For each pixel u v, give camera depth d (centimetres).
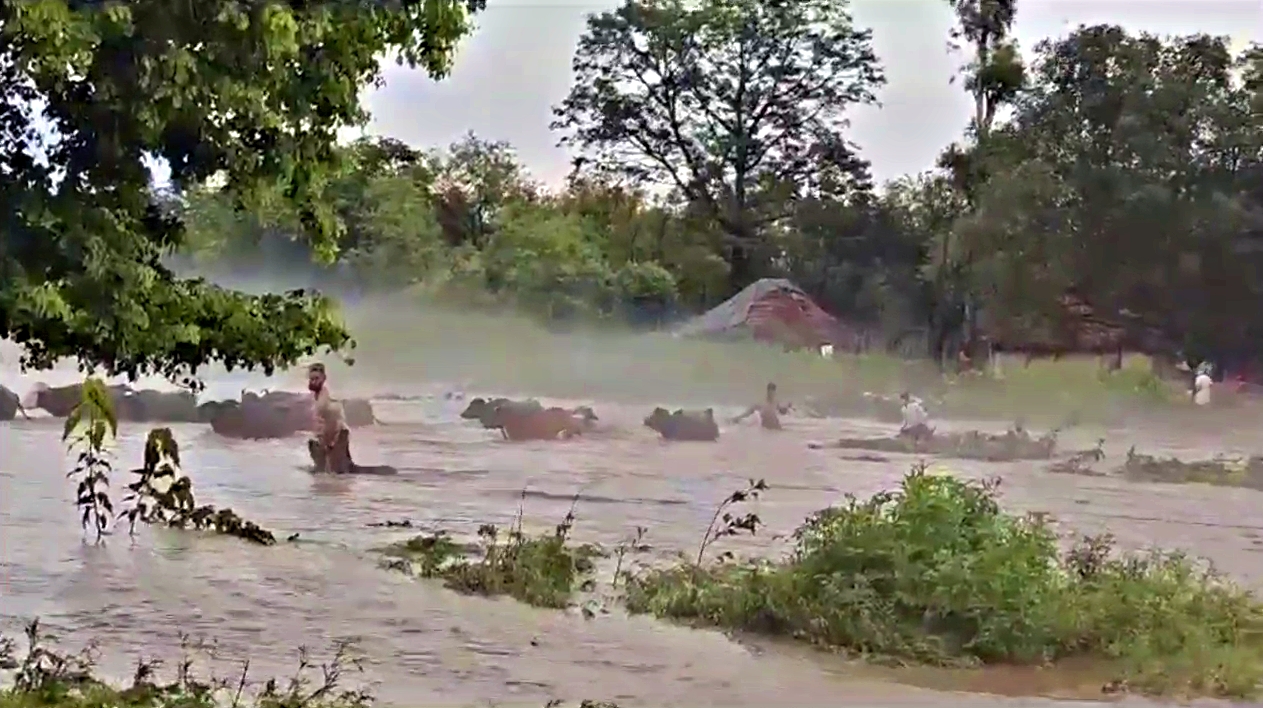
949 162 6681
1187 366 5791
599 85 8750
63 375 5078
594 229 7969
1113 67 5909
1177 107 5703
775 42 8581
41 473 2617
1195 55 5859
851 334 7119
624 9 8612
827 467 3281
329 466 2864
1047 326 5947
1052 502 2683
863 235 8106
